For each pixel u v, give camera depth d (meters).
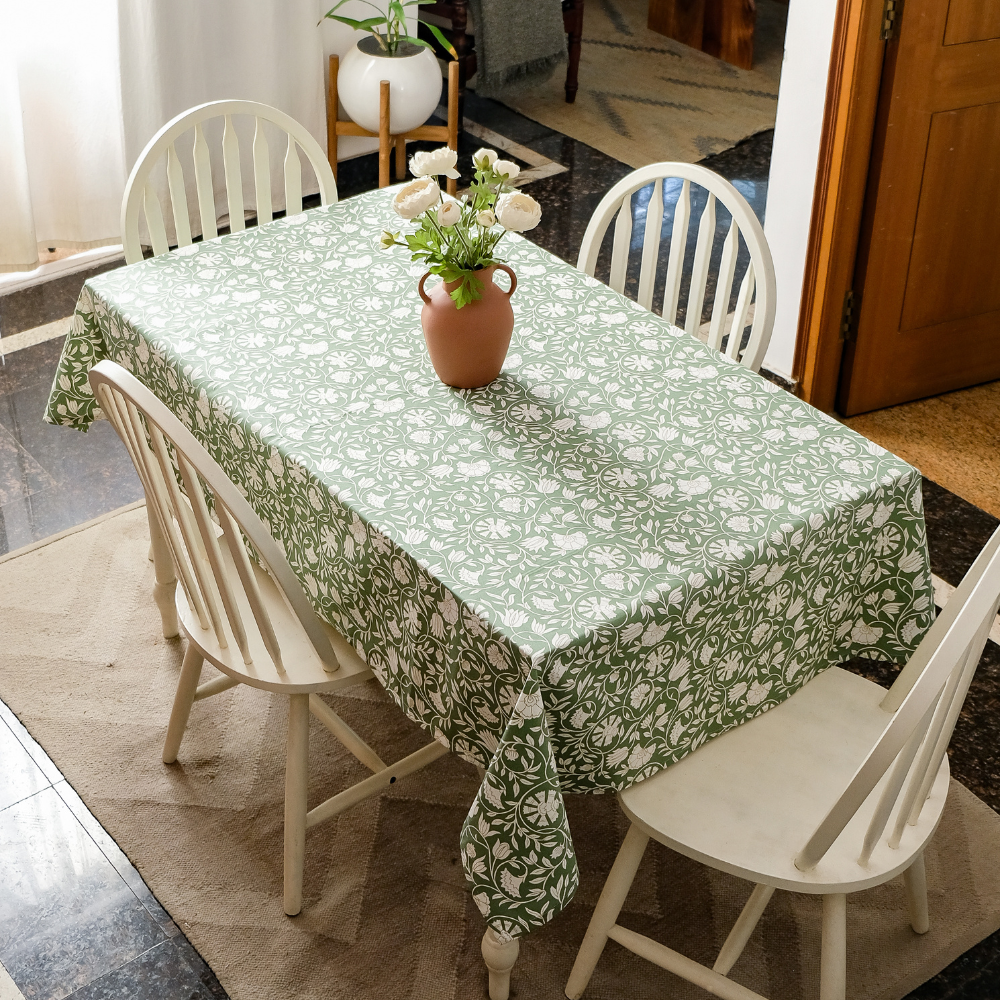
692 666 1.61
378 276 2.21
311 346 1.99
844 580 1.76
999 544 1.60
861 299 3.05
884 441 3.14
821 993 1.68
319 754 2.26
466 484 1.69
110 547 2.72
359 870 2.07
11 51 3.31
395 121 3.95
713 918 2.00
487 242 1.76
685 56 5.45
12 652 2.46
